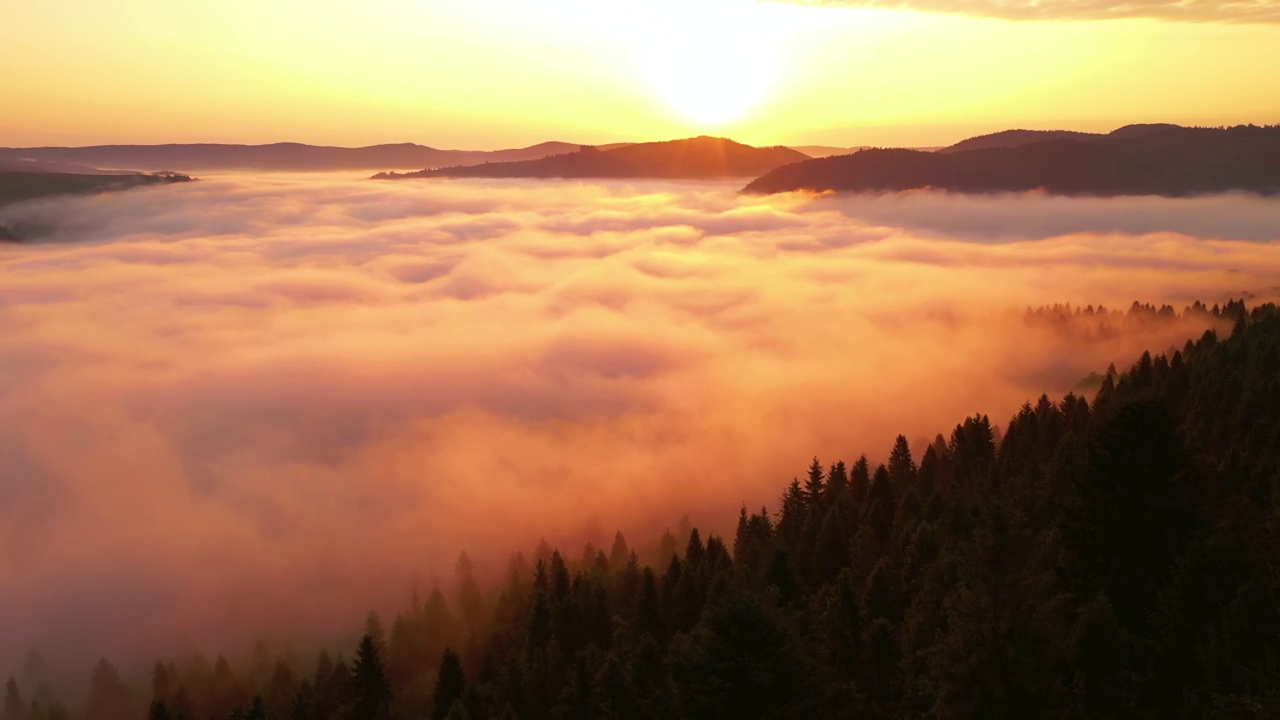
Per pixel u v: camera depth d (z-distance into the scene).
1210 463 53.78
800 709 30.58
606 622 70.25
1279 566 35.72
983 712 30.41
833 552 69.25
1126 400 44.59
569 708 53.09
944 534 56.00
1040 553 40.31
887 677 43.69
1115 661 34.22
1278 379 88.56
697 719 30.84
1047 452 86.94
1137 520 40.25
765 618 31.73
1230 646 32.34
